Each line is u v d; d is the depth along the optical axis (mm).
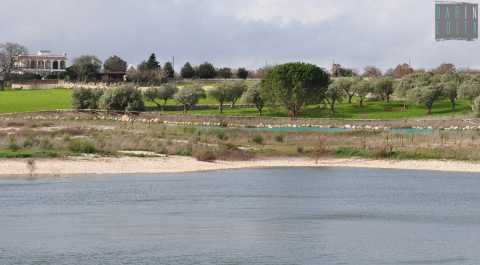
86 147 96875
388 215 60938
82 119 179375
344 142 113875
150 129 137500
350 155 103938
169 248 48500
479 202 67688
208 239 51250
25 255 46156
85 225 55438
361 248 48969
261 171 91688
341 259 45969
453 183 80875
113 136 115312
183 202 66750
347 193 73562
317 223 57531
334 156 103938
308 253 47438
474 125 176375
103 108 199500
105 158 93938
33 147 97625
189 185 77688
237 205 65562
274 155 104500
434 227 56062
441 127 177000
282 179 83875
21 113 188750
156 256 46312
